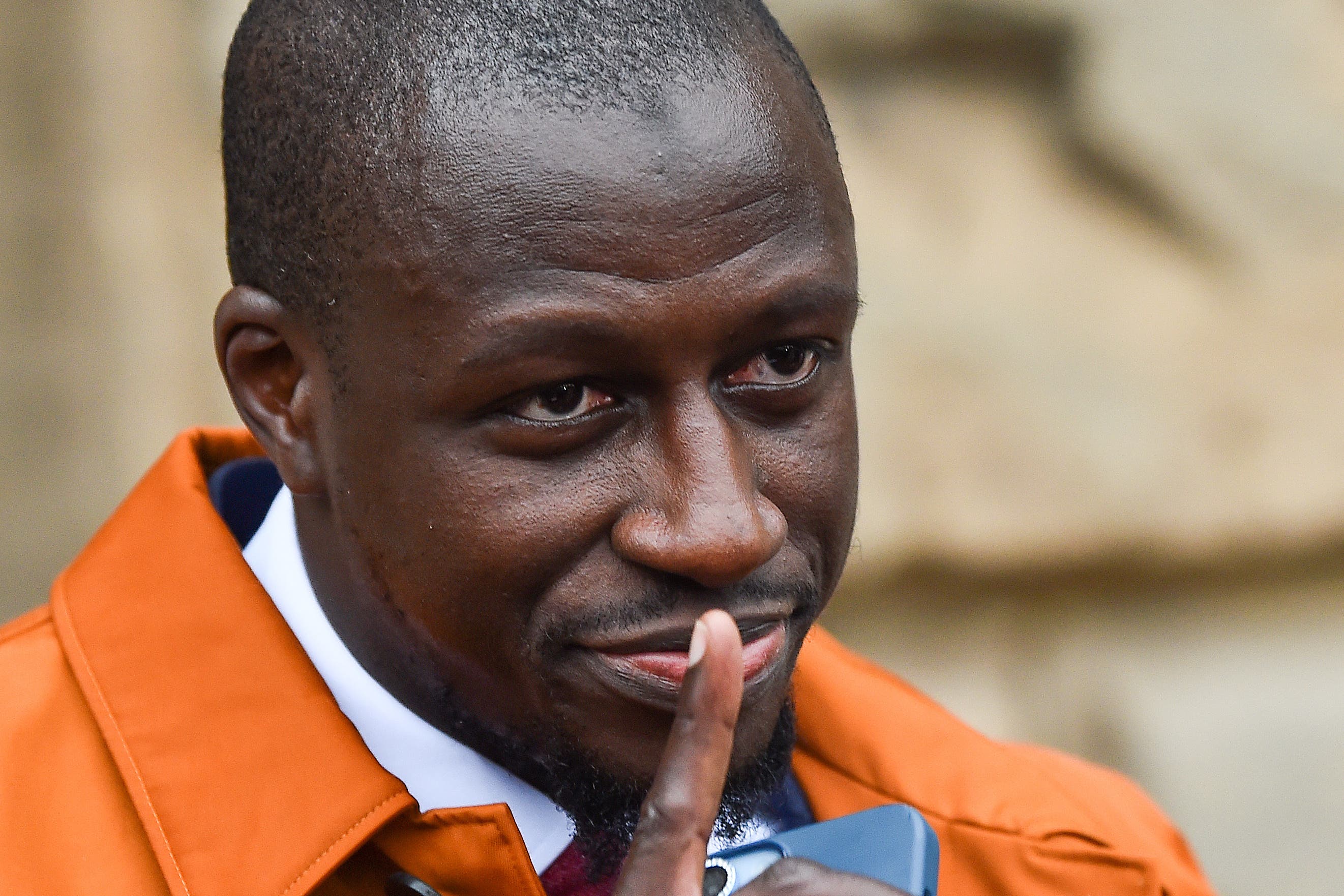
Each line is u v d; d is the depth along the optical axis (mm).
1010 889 5871
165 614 4953
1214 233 12141
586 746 4418
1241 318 12062
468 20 4379
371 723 4961
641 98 4211
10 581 11375
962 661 12273
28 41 11594
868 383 11781
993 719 12156
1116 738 12367
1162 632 12547
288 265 4656
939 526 11844
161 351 11648
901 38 12234
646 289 4117
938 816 6051
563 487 4262
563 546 4258
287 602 5172
